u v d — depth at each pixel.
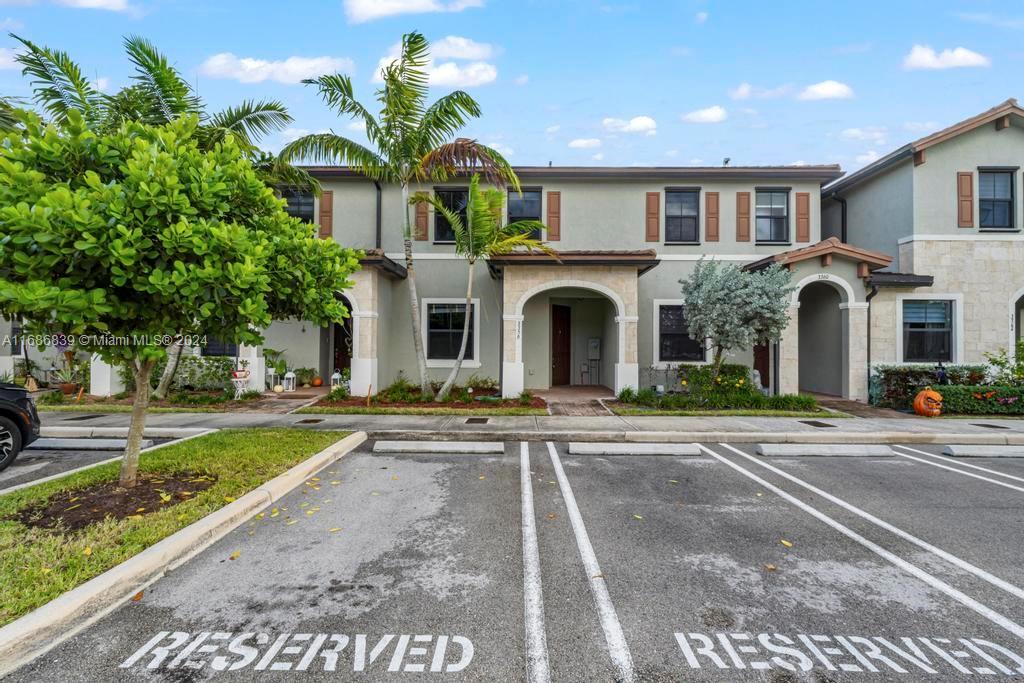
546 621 3.08
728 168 14.52
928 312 13.70
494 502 5.32
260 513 4.89
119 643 2.82
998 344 13.62
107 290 4.14
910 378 12.26
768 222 14.98
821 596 3.42
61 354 14.18
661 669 2.64
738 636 2.95
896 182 14.38
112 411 10.70
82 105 9.73
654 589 3.50
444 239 15.01
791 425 9.43
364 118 11.21
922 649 2.85
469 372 14.70
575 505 5.25
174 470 5.78
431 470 6.56
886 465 7.04
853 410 11.73
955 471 6.73
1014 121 13.75
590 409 11.27
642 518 4.89
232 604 3.24
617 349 12.87
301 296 5.38
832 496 5.63
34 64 9.45
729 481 6.19
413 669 2.62
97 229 3.80
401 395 12.12
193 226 4.12
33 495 4.87
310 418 9.97
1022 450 7.66
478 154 11.17
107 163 4.52
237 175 5.07
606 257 12.29
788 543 4.32
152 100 10.25
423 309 14.85
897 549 4.21
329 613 3.15
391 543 4.23
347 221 14.97
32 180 4.01
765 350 15.15
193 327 4.84
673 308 14.95
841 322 13.34
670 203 15.10
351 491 5.64
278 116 11.26
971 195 13.74
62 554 3.62
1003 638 2.96
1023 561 4.00
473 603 3.29
